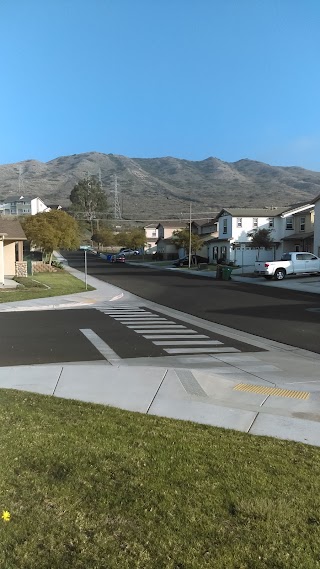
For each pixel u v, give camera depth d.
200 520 3.29
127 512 3.38
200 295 23.77
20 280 28.97
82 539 3.05
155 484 3.80
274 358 9.62
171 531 3.15
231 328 13.61
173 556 2.90
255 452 4.57
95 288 26.83
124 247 107.38
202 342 11.34
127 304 20.05
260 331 13.04
